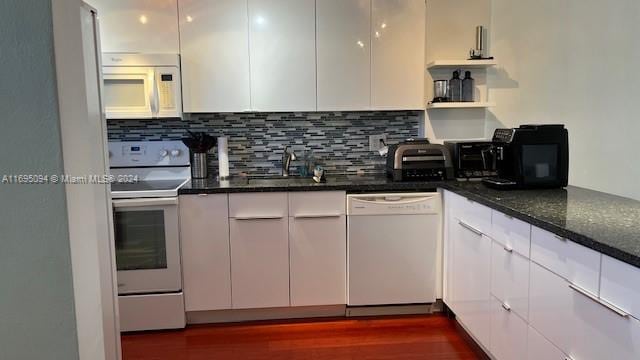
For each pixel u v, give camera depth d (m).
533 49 2.88
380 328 2.84
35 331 1.17
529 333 1.85
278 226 2.84
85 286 1.25
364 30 3.06
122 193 2.69
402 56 3.11
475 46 3.22
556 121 2.70
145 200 2.71
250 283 2.87
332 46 3.05
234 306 2.88
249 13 2.99
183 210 2.79
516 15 3.01
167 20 2.95
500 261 2.10
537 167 2.46
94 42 1.54
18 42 1.08
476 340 2.48
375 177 3.23
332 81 3.07
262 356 2.52
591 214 1.82
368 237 2.88
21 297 1.15
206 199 2.79
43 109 1.10
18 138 1.11
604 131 2.34
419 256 2.92
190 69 2.99
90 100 1.51
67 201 1.15
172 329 2.85
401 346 2.61
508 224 2.00
